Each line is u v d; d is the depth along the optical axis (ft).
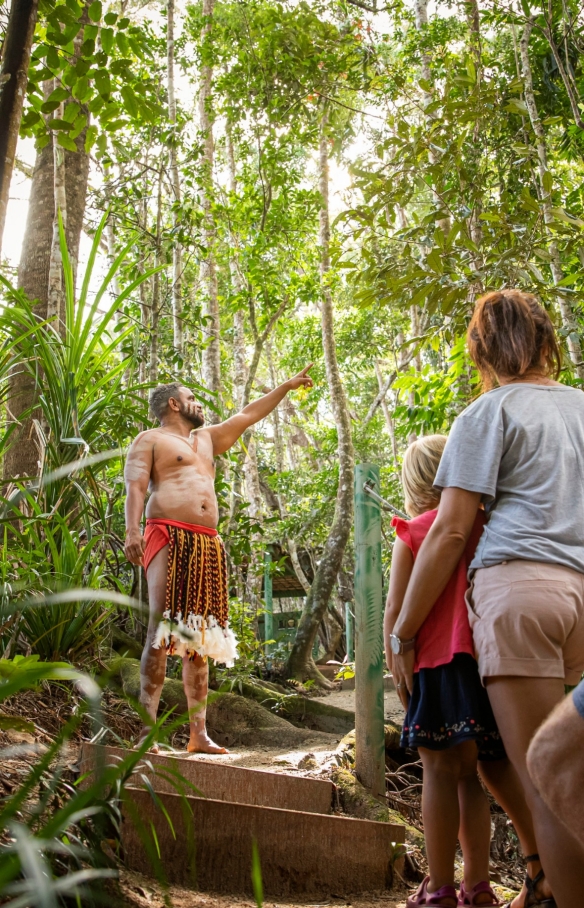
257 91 30.86
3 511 12.35
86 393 14.12
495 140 20.83
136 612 18.79
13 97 8.34
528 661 5.74
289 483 56.08
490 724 6.68
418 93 26.50
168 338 29.32
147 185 24.70
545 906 6.15
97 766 3.74
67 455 13.14
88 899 5.33
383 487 49.85
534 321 7.21
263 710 17.13
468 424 6.68
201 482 12.71
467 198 18.76
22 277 19.54
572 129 25.34
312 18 31.12
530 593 5.87
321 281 31.94
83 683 3.84
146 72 24.63
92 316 13.76
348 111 39.83
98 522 15.30
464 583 6.95
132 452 12.71
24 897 3.55
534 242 15.35
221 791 9.71
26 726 6.61
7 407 17.16
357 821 9.14
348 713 19.70
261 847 8.21
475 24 24.39
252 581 33.94
